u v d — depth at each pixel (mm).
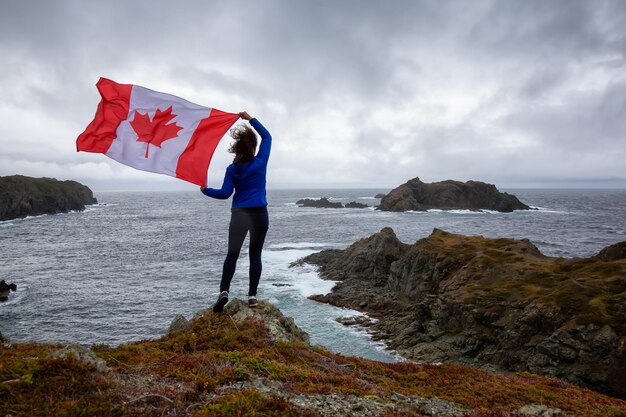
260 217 7965
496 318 36750
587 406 13266
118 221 166750
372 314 48969
